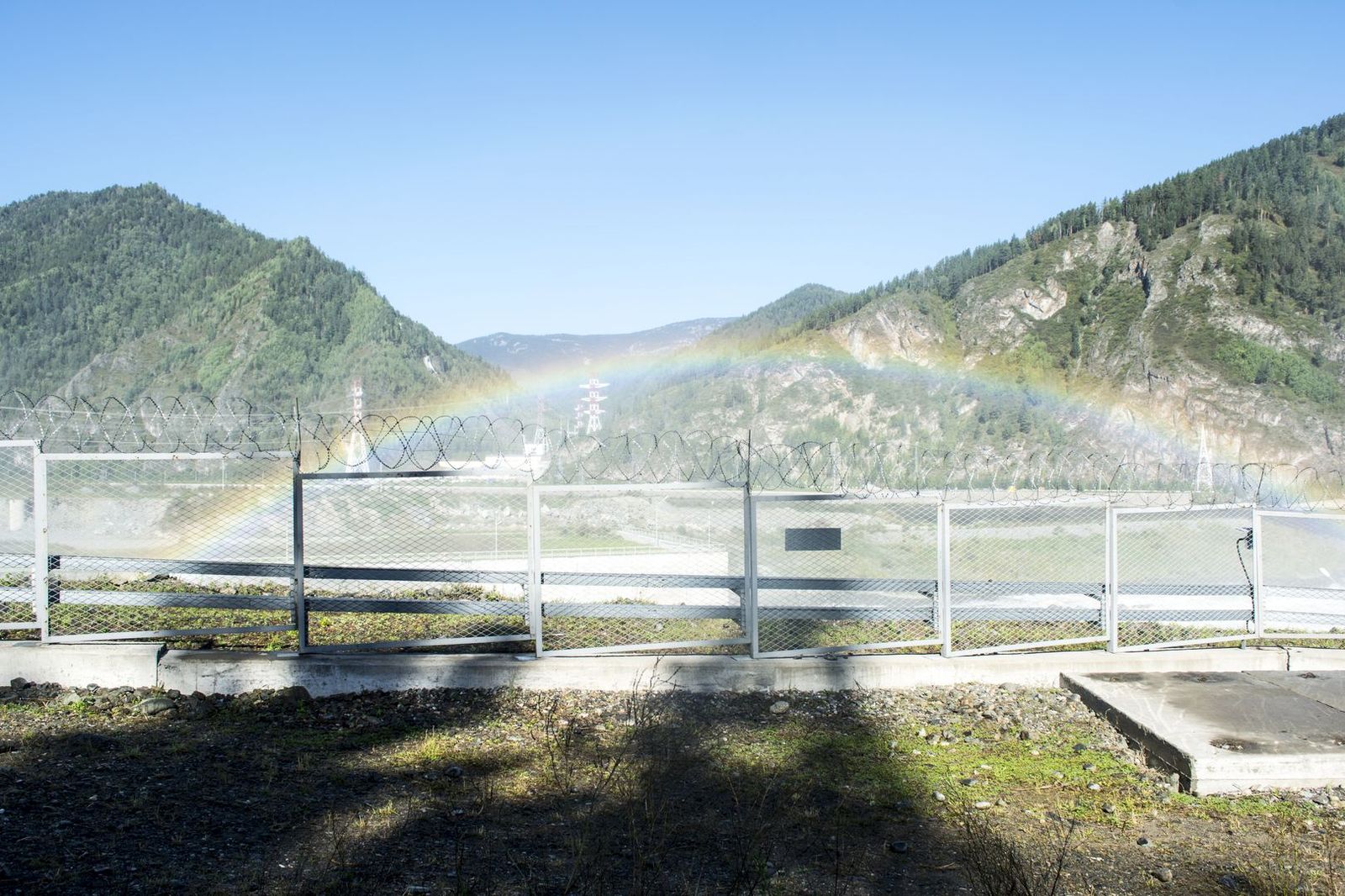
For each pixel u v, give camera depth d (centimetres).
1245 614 1053
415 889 467
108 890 445
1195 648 1033
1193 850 586
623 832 565
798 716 838
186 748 693
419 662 873
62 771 622
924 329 13738
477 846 533
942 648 962
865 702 881
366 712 816
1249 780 689
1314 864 564
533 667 881
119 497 1698
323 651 888
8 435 956
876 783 686
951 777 704
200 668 853
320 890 461
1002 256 15250
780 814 614
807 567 2006
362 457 1059
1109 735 803
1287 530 2161
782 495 927
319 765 673
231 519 1905
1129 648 998
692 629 1123
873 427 10112
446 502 2127
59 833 511
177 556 1848
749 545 923
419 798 609
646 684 889
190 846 509
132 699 816
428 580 909
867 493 980
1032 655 964
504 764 689
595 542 2222
